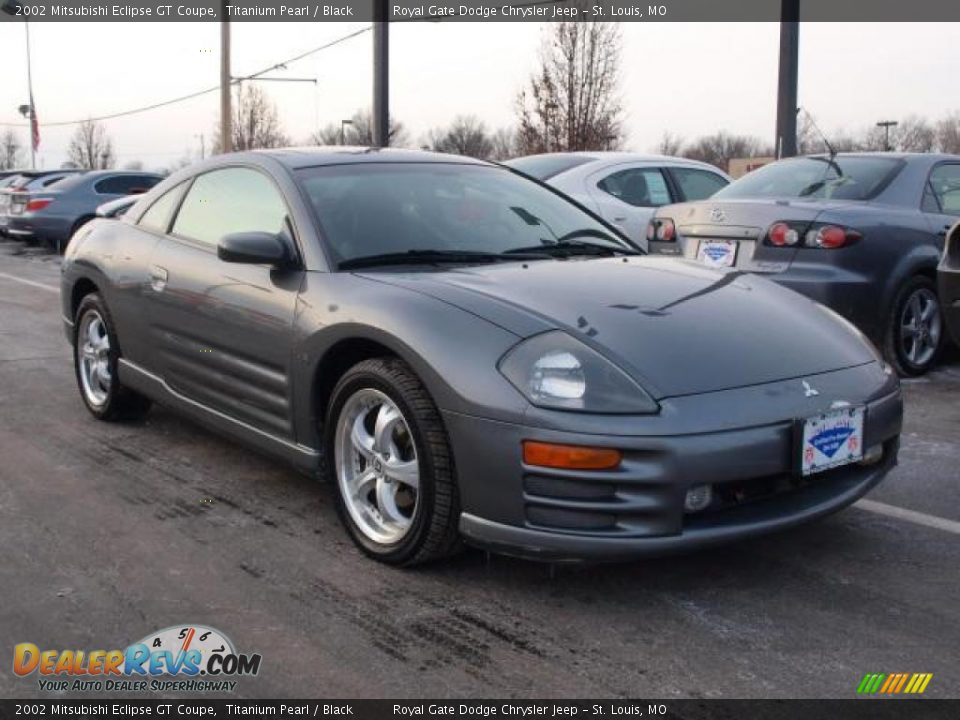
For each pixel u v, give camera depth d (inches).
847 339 147.4
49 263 622.2
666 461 119.5
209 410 178.4
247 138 1603.1
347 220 161.5
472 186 182.2
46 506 166.9
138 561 144.2
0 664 115.6
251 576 139.0
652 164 370.6
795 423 126.9
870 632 122.6
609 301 139.4
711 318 138.7
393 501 141.4
